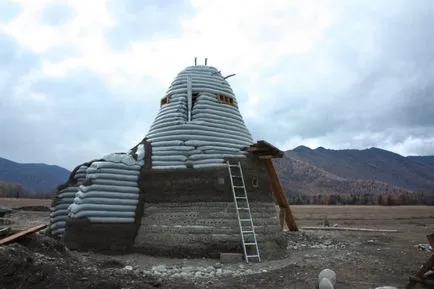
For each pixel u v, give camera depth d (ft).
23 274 27.45
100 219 49.21
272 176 60.34
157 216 50.44
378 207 243.81
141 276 34.17
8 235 34.42
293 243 65.72
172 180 51.06
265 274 38.01
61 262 32.48
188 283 34.17
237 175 51.47
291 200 319.06
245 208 49.42
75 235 48.49
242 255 46.98
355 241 69.87
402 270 41.27
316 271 39.42
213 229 48.19
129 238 50.19
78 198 49.83
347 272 39.68
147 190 52.11
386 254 53.72
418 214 173.17
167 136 55.26
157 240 49.11
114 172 51.42
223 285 33.63
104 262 40.52
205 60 63.05
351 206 260.21
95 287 27.73
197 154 52.85
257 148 52.75
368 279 36.68
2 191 269.23
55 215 56.34
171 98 59.72
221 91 60.08
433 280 31.99
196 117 56.75
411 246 63.67
